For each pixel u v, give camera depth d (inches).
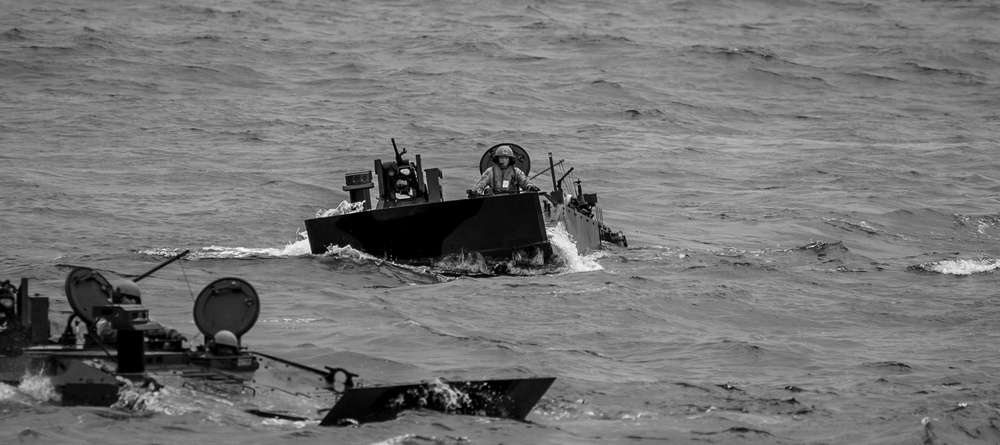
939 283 3312.0
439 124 6722.4
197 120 6530.5
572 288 2977.4
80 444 1517.0
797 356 2361.0
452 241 3221.0
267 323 2487.7
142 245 3553.2
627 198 5059.1
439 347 2306.8
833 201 5142.7
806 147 6737.2
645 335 2512.3
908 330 2684.5
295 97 7529.5
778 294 3048.7
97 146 5654.5
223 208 4286.4
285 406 1685.5
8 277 2942.9
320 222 3294.8
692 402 1935.3
